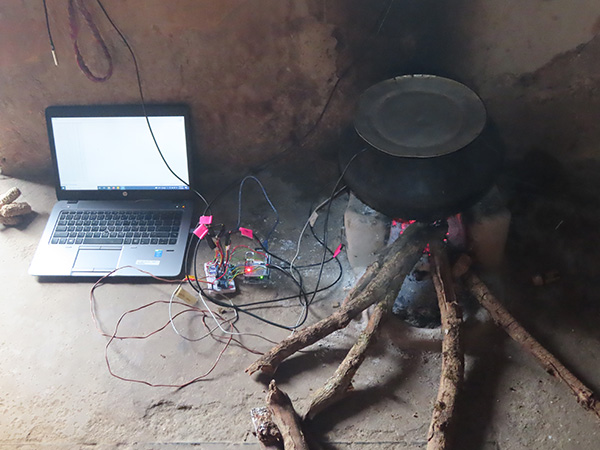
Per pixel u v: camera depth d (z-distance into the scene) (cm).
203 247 218
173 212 223
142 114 218
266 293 204
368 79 220
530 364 180
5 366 185
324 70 218
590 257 208
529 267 206
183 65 216
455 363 167
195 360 185
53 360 186
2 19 205
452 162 165
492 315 183
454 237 193
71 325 196
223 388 178
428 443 156
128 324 196
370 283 182
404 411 170
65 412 173
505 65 212
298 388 177
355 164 175
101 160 223
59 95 224
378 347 187
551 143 226
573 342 186
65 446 165
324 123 233
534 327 190
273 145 239
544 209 223
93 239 215
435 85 184
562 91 214
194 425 170
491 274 201
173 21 204
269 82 221
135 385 179
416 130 171
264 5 202
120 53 212
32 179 246
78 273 207
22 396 177
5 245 221
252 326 194
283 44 212
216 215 229
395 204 170
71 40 209
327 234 221
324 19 206
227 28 207
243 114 229
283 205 232
